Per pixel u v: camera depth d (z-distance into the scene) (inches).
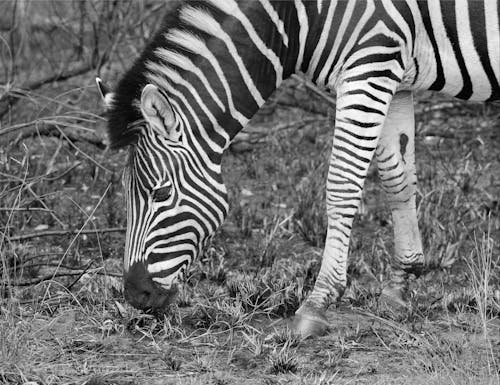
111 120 304.0
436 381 273.9
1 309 315.9
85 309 334.3
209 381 282.0
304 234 426.6
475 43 314.0
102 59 574.9
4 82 572.4
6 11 649.6
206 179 309.0
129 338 316.2
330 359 297.0
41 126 496.7
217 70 308.2
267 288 351.3
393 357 302.2
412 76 322.0
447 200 456.8
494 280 368.2
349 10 306.8
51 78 570.3
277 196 480.4
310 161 511.2
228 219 449.4
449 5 310.7
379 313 339.9
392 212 349.4
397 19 306.8
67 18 649.6
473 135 542.6
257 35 309.4
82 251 407.2
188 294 351.3
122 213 442.0
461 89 325.7
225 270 383.6
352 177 309.9
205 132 309.0
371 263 391.9
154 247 303.7
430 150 525.7
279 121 586.2
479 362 291.1
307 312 319.0
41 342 306.5
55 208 451.2
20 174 438.3
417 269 351.3
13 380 278.7
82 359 297.4
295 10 310.5
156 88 290.2
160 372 289.3
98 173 490.3
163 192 302.5
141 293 305.3
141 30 585.3
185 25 308.2
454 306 344.8
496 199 456.1
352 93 308.2
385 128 339.6
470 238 421.1
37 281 352.2
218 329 326.3
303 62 318.3
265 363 297.0
